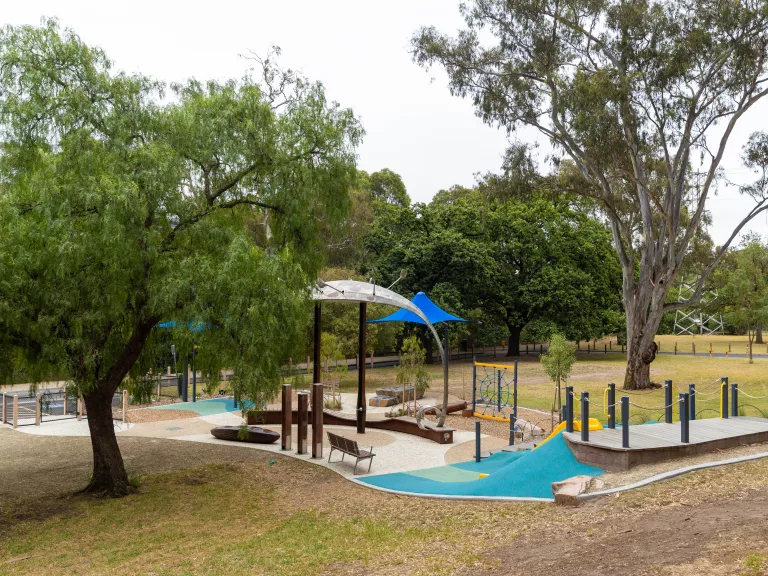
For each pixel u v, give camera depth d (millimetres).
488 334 46031
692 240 38875
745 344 62906
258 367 11859
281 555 8711
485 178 28828
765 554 6395
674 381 31844
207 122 12406
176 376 29688
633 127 24609
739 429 13695
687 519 8109
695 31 23516
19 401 26422
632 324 29859
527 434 18578
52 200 10469
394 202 63188
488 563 7422
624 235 30359
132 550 9352
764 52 24391
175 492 12969
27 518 11258
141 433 19578
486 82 27609
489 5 26344
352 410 24734
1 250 10469
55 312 10820
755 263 51969
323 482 13781
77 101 11234
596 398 26766
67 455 16453
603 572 6539
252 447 17531
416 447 17656
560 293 42094
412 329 41250
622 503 9344
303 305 13750
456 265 40375
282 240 13672
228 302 11539
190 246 12172
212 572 8086
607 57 26359
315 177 13664
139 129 12062
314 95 13992
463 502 11492
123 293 11180
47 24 11789
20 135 11312
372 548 8805
